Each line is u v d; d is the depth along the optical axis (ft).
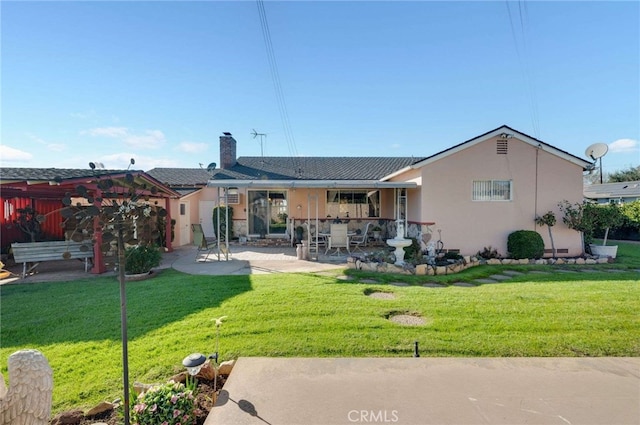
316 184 39.83
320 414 9.65
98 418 9.94
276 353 13.73
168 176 70.95
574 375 11.89
